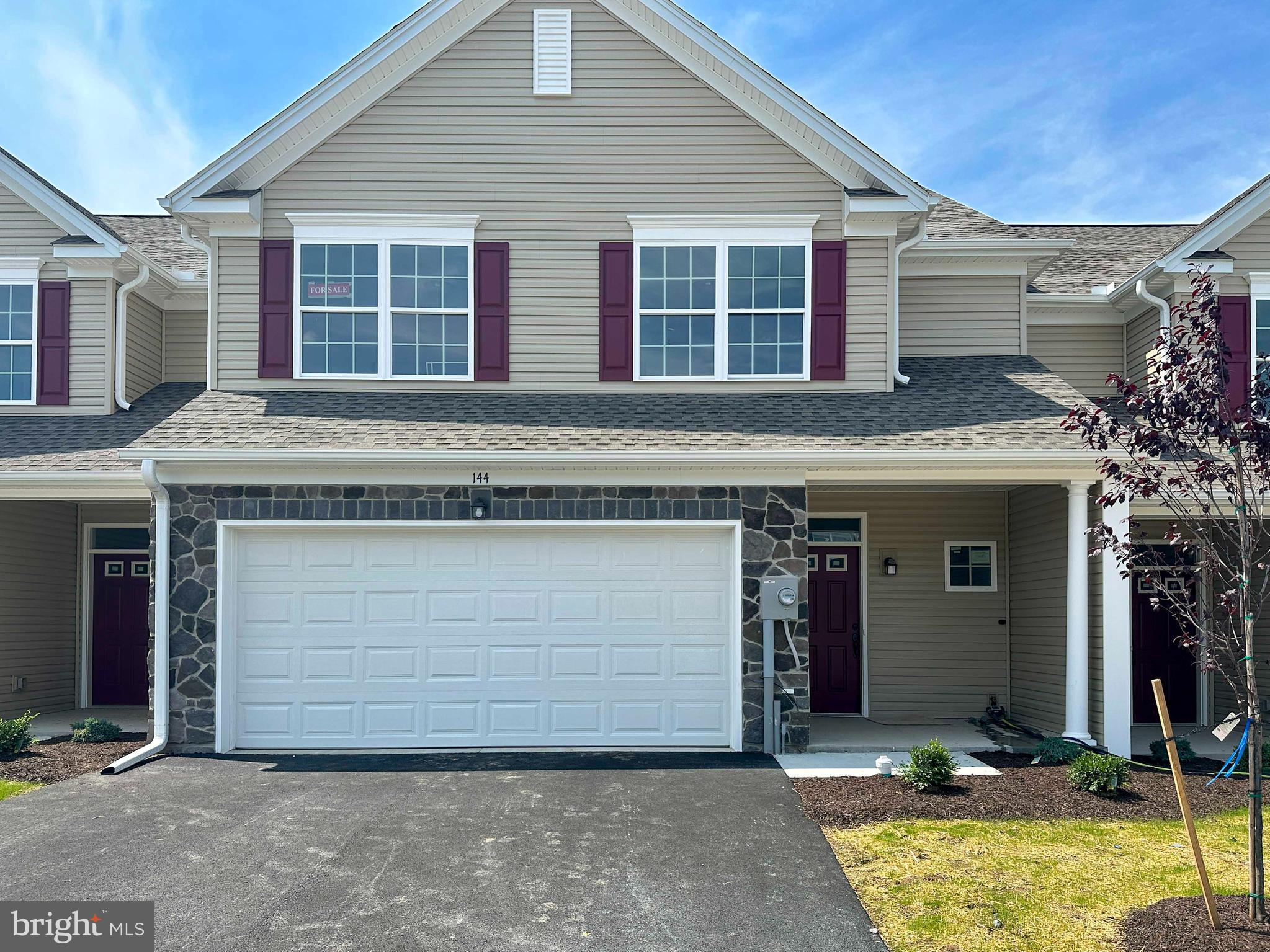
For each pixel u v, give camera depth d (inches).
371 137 438.0
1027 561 455.5
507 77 438.6
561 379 438.0
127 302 479.5
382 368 434.9
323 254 438.3
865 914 219.8
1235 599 227.0
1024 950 201.8
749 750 373.7
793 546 378.3
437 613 382.6
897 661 484.7
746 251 440.1
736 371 438.3
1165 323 450.3
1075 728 379.9
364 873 241.3
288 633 381.1
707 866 247.4
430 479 378.9
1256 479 363.9
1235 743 417.4
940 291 485.7
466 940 205.6
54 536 498.0
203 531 376.8
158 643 372.5
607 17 438.9
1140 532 263.4
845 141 426.9
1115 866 250.5
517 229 438.9
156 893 229.1
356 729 379.2
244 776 334.0
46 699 488.7
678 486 380.5
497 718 381.1
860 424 395.2
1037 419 398.9
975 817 289.3
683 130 438.3
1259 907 212.2
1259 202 433.7
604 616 383.6
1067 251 559.2
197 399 421.4
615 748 378.9
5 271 470.6
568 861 249.9
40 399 466.3
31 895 228.2
